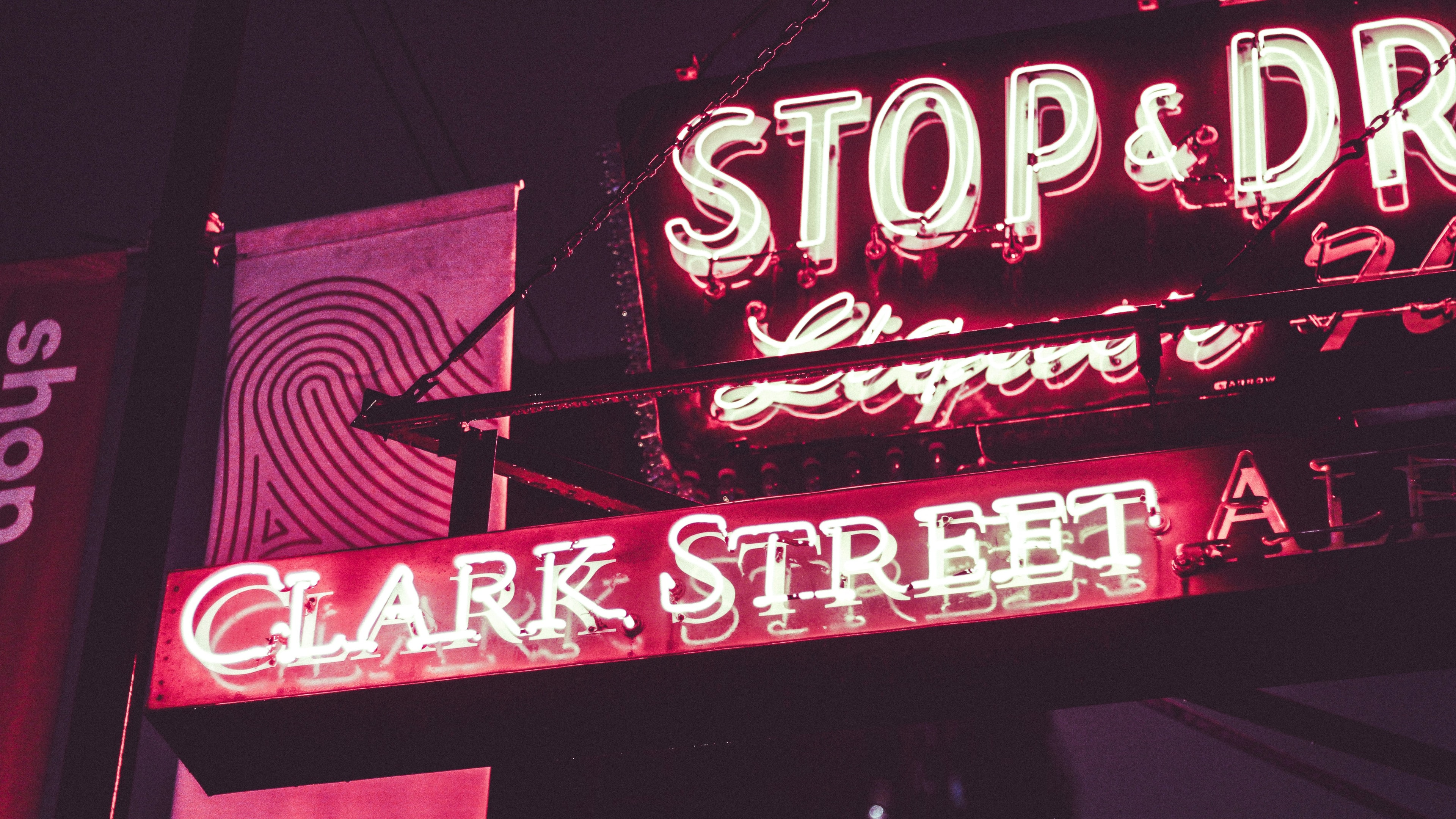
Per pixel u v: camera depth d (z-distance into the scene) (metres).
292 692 4.11
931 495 3.98
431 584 4.20
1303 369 5.21
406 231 5.76
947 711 3.91
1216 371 5.26
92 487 5.70
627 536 4.14
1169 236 5.54
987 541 3.86
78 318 6.04
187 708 4.14
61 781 4.57
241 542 5.31
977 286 5.61
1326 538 3.58
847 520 3.99
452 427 4.70
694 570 4.03
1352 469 3.69
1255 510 3.70
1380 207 5.37
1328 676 3.74
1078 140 5.73
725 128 6.09
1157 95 5.73
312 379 5.55
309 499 5.34
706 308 5.80
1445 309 5.07
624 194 4.67
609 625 3.99
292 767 4.22
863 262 5.73
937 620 3.78
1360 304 4.00
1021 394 5.42
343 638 4.15
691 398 5.66
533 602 4.09
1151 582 3.68
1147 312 4.12
